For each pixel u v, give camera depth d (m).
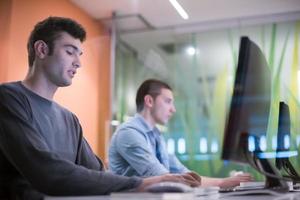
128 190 0.81
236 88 0.74
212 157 3.18
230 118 0.72
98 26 3.12
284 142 1.19
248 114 0.77
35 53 1.14
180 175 0.94
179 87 3.49
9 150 0.90
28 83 1.13
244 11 3.01
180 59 3.54
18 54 2.14
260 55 0.89
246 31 3.25
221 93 3.34
